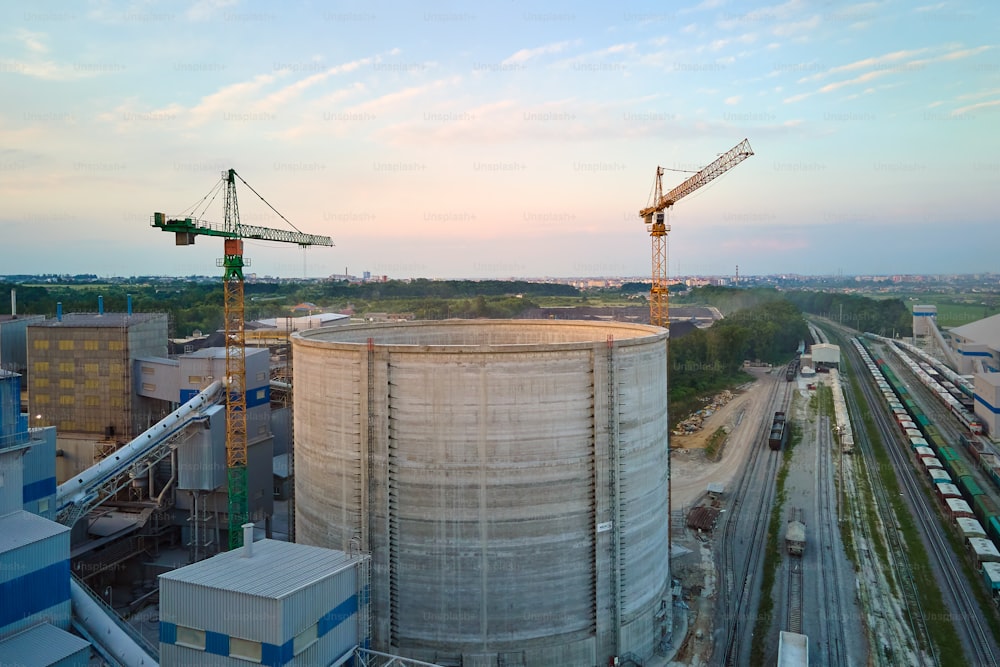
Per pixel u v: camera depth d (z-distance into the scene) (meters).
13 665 29.03
